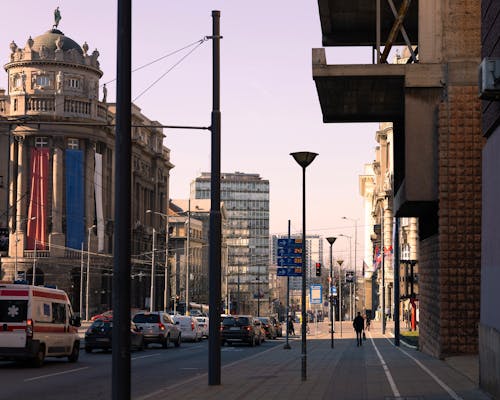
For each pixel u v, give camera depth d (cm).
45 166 11306
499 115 1811
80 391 2206
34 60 11500
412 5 3528
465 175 3041
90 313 11500
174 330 5156
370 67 3045
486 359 1959
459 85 3042
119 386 1117
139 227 13838
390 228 12012
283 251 3859
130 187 1141
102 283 12075
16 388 2289
